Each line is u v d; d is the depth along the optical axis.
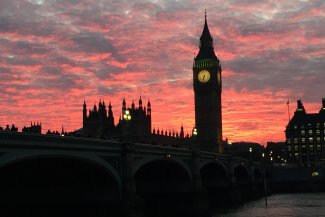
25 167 58.09
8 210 63.59
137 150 76.44
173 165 99.56
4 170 56.50
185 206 105.25
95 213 70.44
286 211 113.94
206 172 145.12
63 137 56.28
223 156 140.25
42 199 65.62
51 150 54.50
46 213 67.19
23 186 63.19
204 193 107.69
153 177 105.19
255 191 181.62
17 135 49.06
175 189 106.44
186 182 106.88
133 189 71.94
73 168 66.44
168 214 104.31
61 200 68.25
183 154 102.00
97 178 71.19
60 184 68.50
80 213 70.12
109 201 70.25
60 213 68.44
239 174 177.88
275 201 152.25
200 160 116.12
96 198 70.69
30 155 51.25
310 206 126.94
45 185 66.31
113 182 70.94
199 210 104.75
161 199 105.75
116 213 69.50
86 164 64.62
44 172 63.00
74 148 58.84
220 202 144.62
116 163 71.12
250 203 146.38
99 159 65.06
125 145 71.94
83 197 70.56
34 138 51.56
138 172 97.06
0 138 47.03
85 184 71.31
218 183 146.38
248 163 182.38
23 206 65.00
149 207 103.38
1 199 60.91
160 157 87.31
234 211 116.31
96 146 64.06
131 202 69.94
